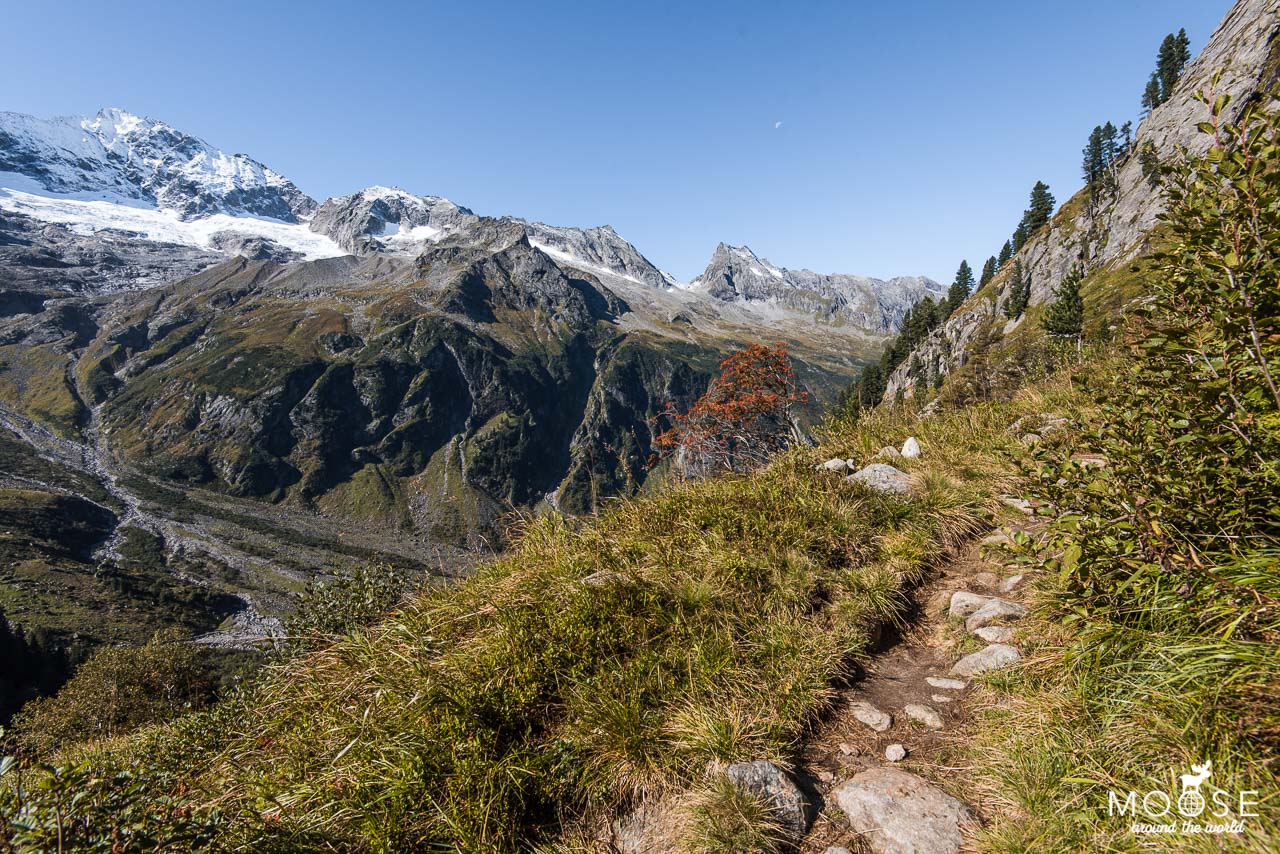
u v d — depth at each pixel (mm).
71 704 29938
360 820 3637
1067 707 3668
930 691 4590
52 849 2738
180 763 5148
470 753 3883
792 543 5957
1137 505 3432
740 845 3309
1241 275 3145
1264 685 2812
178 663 32938
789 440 9375
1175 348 3463
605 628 4863
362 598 12445
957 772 3727
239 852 3291
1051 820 3029
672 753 3947
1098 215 113188
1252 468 3273
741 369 12633
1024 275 124375
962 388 13797
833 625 5164
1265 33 76250
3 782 3006
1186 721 3010
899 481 7383
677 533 6332
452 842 3510
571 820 3803
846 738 4238
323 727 4672
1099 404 4570
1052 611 4324
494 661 4660
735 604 5250
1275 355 3227
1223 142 3176
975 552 6316
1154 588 3398
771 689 4434
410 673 4840
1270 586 3033
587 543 6434
